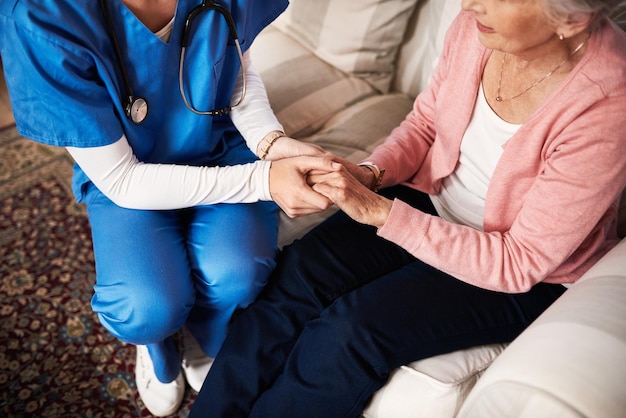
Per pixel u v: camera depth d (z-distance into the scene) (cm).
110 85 92
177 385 130
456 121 102
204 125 110
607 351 72
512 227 95
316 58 162
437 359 98
